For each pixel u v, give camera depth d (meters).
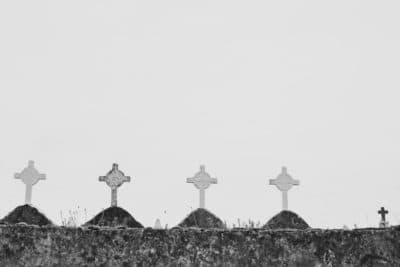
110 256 15.02
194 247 15.30
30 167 17.73
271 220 17.50
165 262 15.10
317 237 15.49
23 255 14.74
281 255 15.32
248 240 15.43
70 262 14.84
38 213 16.47
